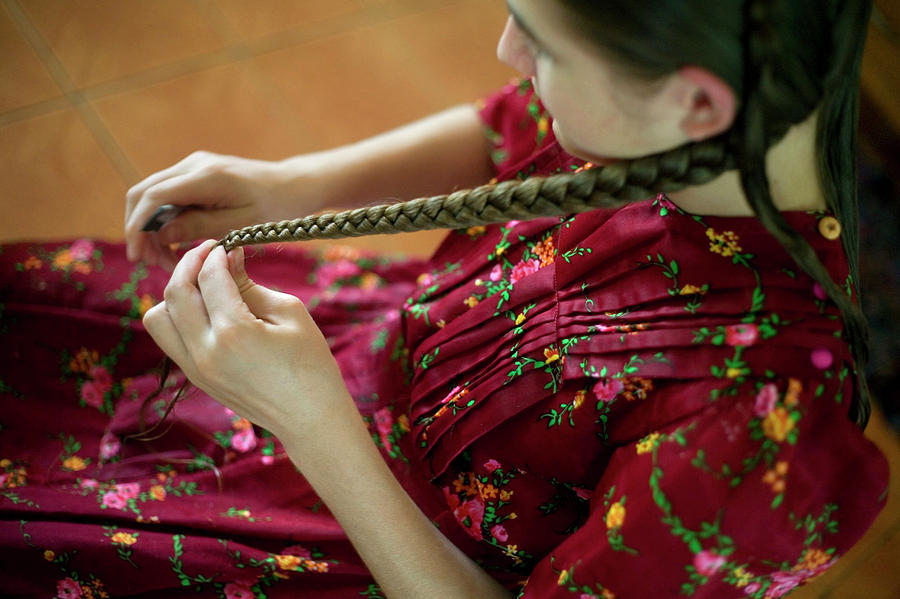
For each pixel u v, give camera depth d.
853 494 0.57
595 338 0.63
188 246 0.96
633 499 0.57
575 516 0.71
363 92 1.56
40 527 0.77
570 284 0.68
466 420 0.73
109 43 1.49
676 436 0.56
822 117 0.54
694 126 0.51
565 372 0.65
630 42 0.47
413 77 1.59
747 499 0.54
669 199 0.62
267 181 0.91
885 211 1.56
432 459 0.78
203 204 0.90
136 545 0.77
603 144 0.54
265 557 0.79
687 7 0.46
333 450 0.67
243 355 0.65
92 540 0.77
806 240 0.56
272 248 1.01
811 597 1.26
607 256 0.65
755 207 0.52
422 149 0.96
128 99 1.46
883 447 1.37
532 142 0.91
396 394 0.86
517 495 0.71
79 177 1.39
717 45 0.46
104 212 1.38
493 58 1.64
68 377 0.90
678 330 0.59
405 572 0.68
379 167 0.96
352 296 1.04
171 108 1.47
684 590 0.58
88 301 0.91
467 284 0.80
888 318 1.47
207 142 1.46
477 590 0.70
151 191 0.86
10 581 0.77
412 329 0.84
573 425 0.65
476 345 0.75
